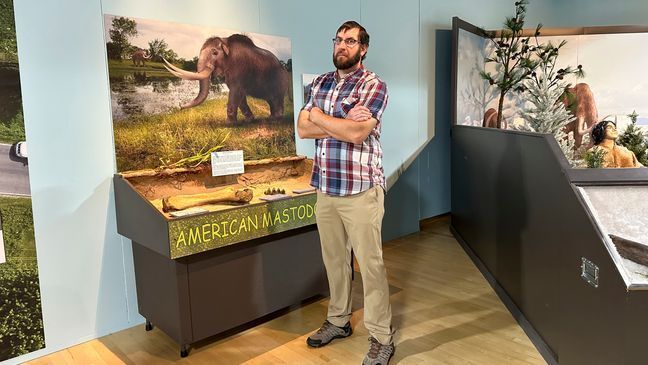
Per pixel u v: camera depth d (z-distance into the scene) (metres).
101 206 2.76
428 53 5.22
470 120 5.44
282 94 3.65
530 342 2.63
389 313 2.42
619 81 5.79
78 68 2.60
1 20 2.33
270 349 2.62
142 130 2.87
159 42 2.90
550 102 3.75
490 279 3.52
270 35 3.54
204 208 2.66
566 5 7.17
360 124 2.16
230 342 2.72
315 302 3.30
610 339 1.78
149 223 2.44
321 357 2.51
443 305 3.17
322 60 3.99
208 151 3.17
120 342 2.75
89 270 2.74
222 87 3.24
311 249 3.10
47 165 2.54
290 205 2.86
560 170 2.20
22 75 2.42
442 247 4.57
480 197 3.82
